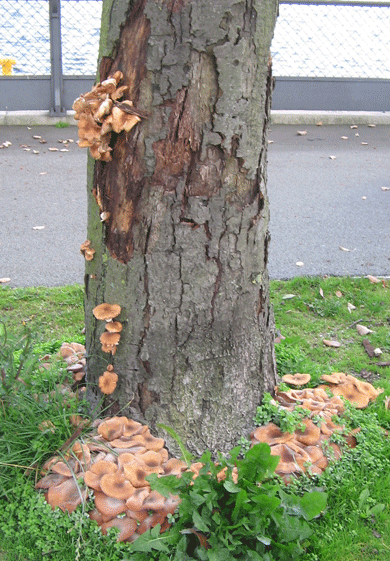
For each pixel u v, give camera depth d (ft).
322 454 9.67
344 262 19.49
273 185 28.32
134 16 8.17
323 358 13.97
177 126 8.39
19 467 8.96
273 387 10.91
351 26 39.40
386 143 36.99
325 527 8.94
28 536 8.45
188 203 8.81
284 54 39.40
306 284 17.58
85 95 8.36
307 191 27.48
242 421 10.17
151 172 8.65
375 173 30.68
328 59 40.11
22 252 19.58
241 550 7.87
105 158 8.69
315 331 15.35
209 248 9.08
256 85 8.62
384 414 11.49
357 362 13.82
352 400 11.35
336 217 23.95
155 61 8.12
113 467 8.61
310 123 40.45
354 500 9.34
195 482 7.89
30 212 23.53
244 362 10.02
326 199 26.32
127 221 9.01
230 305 9.52
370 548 8.71
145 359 9.50
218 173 8.77
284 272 18.63
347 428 10.42
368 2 38.58
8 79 36.27
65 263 18.86
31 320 15.03
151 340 9.40
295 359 12.76
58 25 34.81
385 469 10.04
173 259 9.05
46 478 8.81
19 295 16.21
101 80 8.83
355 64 40.50
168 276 9.12
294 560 8.21
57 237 21.03
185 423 9.78
